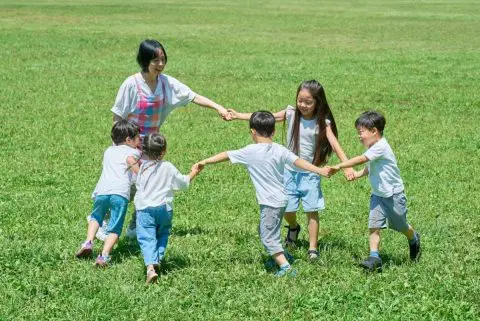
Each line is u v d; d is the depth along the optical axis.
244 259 7.95
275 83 21.58
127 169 8.01
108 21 40.34
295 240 8.59
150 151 7.54
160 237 7.63
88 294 6.88
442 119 16.77
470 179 11.79
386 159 7.73
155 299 6.77
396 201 7.75
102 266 7.57
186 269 7.54
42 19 40.50
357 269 7.66
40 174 11.62
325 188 11.18
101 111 17.08
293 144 8.34
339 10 50.81
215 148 13.68
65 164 12.30
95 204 7.95
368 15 46.88
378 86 21.09
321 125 8.20
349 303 6.74
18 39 30.91
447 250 8.40
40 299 6.79
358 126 7.88
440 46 31.86
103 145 13.70
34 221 9.27
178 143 14.04
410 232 7.90
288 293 6.90
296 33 36.41
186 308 6.68
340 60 26.64
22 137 14.18
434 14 47.84
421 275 7.42
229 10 49.19
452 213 9.90
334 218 9.68
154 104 8.74
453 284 7.18
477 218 9.72
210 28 37.84
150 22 40.34
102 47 29.28
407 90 20.55
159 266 7.48
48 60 25.42
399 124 16.09
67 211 9.70
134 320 6.41
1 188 10.84
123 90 8.66
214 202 10.33
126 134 8.26
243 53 28.50
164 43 30.94
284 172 8.29
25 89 19.73
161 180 7.52
